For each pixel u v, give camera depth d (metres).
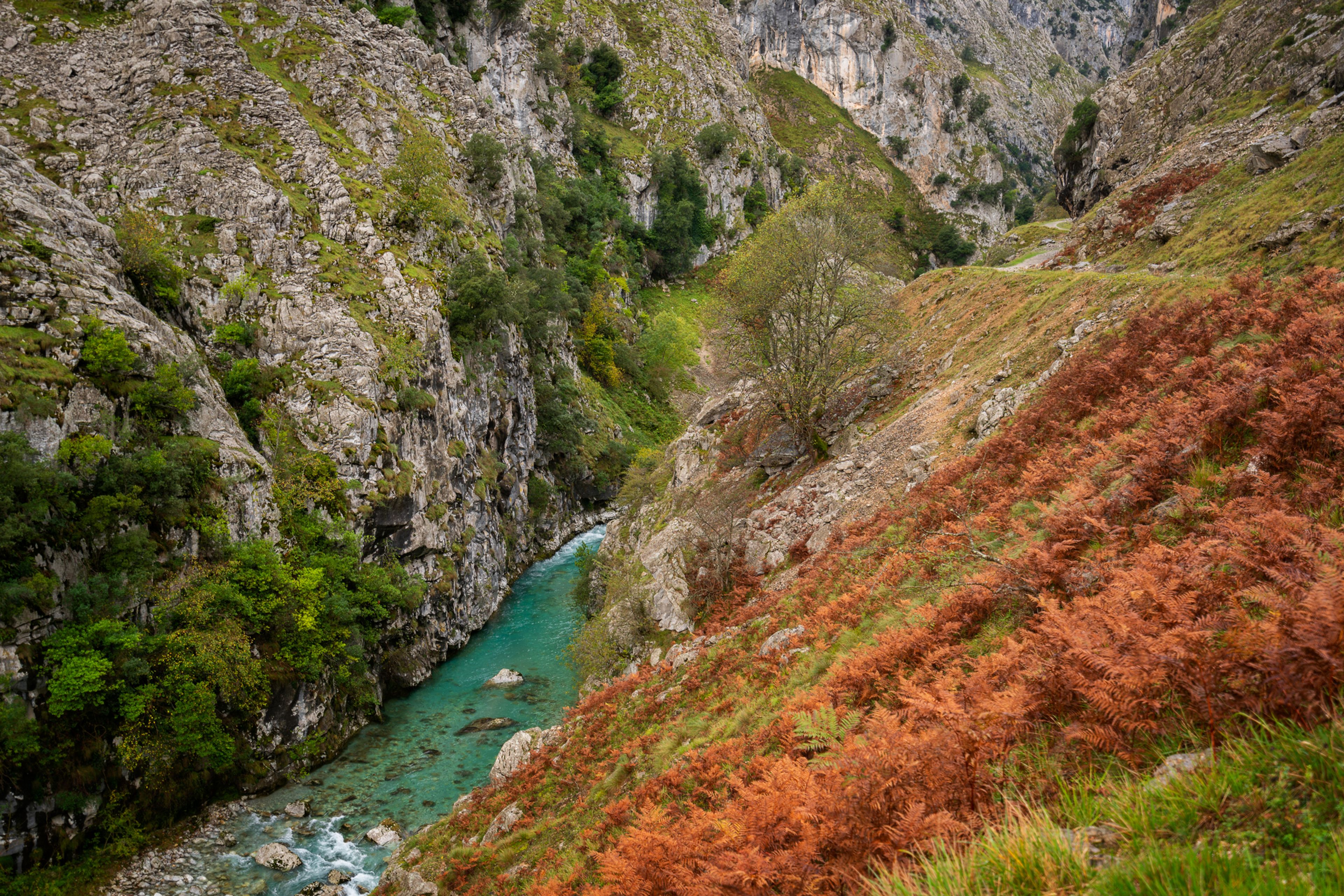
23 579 22.53
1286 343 11.26
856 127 194.75
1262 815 3.92
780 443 37.91
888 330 40.38
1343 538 6.06
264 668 27.88
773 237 35.41
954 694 7.86
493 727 31.77
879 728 8.06
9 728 20.80
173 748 24.48
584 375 88.19
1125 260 39.16
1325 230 25.11
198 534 28.59
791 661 16.44
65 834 21.66
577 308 85.56
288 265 41.91
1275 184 31.30
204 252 39.81
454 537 43.91
